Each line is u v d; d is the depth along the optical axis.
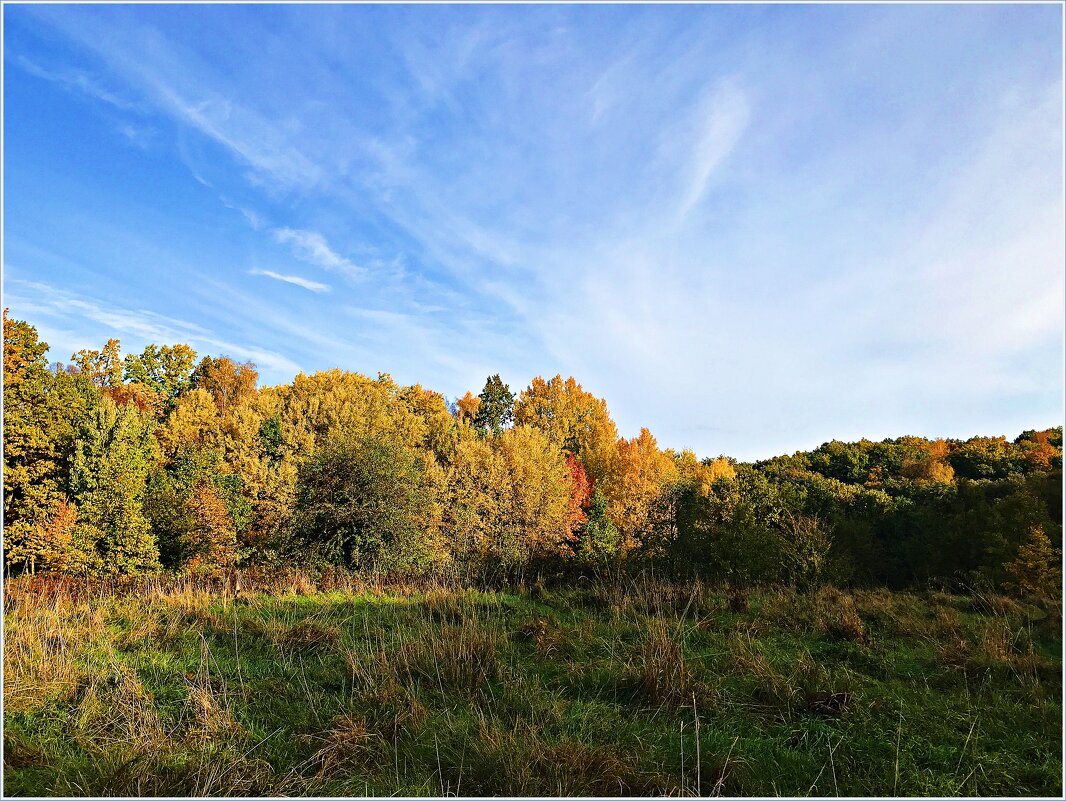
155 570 23.06
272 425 34.38
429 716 4.56
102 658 5.64
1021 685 5.54
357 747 4.05
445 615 7.95
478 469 31.44
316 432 34.44
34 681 4.71
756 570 17.41
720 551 19.16
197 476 28.36
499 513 29.98
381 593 10.35
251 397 40.47
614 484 36.91
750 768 3.93
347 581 11.38
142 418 28.31
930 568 30.67
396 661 5.57
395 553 16.91
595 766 3.81
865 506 37.00
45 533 21.12
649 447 38.56
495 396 61.03
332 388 39.66
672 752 4.14
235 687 5.14
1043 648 7.09
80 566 21.28
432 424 39.88
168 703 4.74
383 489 17.56
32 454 23.75
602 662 5.86
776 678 5.27
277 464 30.47
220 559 25.22
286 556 17.08
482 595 9.30
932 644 7.03
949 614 8.63
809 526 19.55
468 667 5.48
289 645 6.44
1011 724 4.74
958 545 30.39
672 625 7.27
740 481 24.03
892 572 32.62
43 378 24.52
